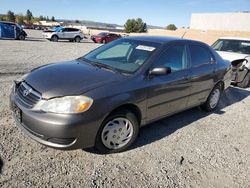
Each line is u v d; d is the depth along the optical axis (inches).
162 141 154.1
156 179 118.0
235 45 348.5
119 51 166.9
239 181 123.8
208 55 198.5
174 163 132.3
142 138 155.2
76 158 126.9
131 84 131.5
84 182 110.6
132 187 111.0
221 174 127.8
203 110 215.9
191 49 179.8
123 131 133.6
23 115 118.7
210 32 1524.4
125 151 138.3
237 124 195.5
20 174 111.0
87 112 113.7
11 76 279.1
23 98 123.1
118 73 138.3
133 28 2940.5
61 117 110.2
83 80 125.6
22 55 461.7
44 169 116.2
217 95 217.0
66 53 561.6
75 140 114.7
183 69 167.9
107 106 119.2
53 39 1040.8
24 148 130.7
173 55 162.9
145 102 139.5
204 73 185.3
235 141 165.9
